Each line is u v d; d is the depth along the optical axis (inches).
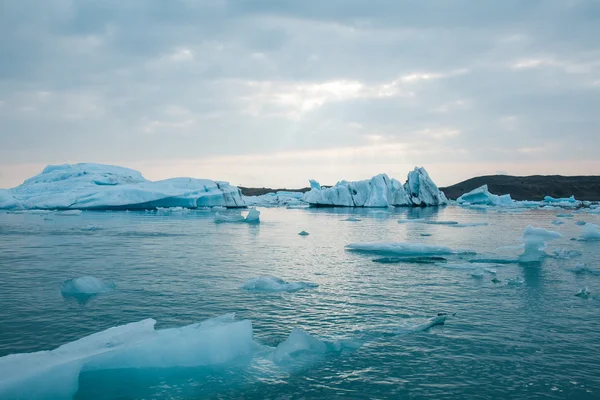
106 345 283.3
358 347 318.3
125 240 936.3
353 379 270.5
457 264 633.0
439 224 1387.8
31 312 397.4
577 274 565.9
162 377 274.7
